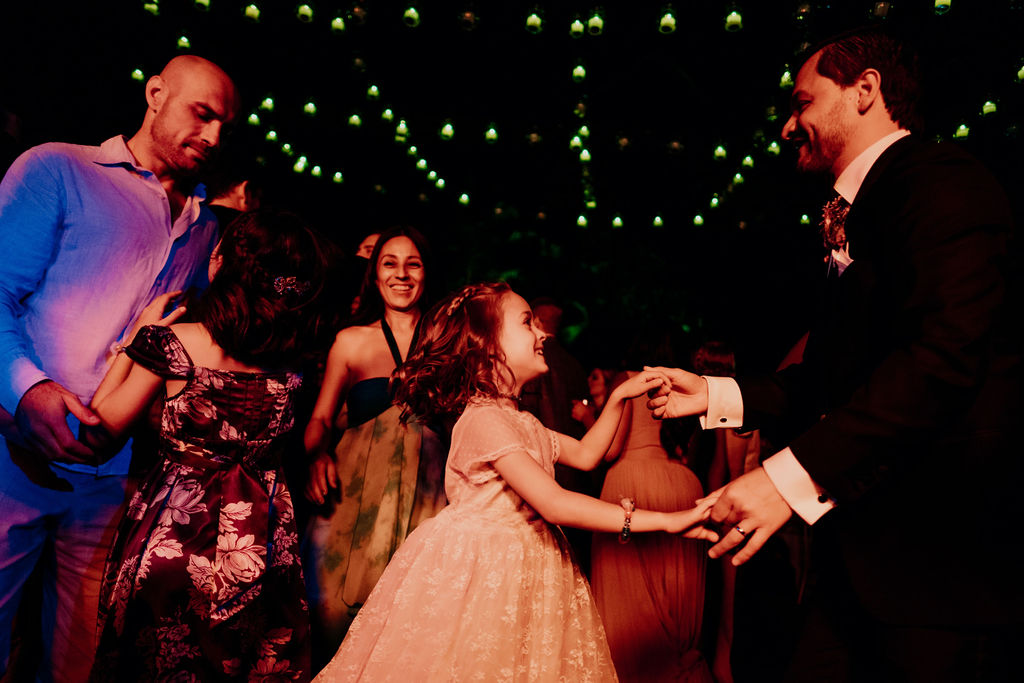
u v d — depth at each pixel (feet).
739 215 30.27
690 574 9.66
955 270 4.22
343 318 9.77
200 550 6.08
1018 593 4.19
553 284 34.35
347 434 8.79
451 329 6.56
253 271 6.58
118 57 15.67
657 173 30.07
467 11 18.93
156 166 7.79
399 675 5.20
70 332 7.27
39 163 7.09
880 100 5.22
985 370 4.20
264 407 6.68
